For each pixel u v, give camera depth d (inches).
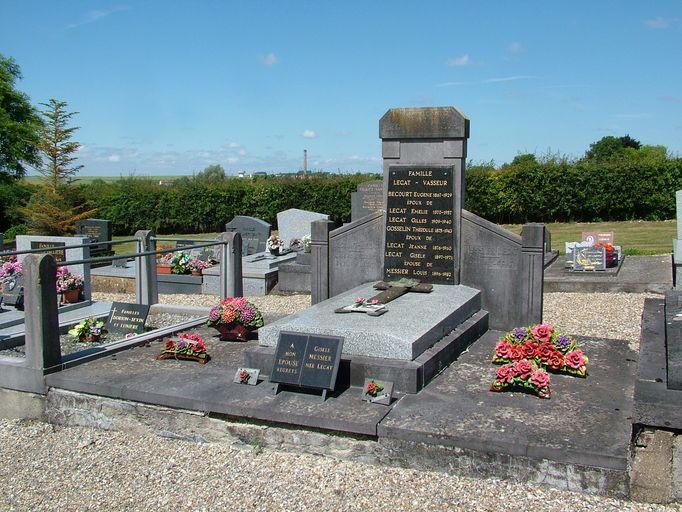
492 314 333.1
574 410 206.5
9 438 234.7
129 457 212.1
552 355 249.0
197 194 1337.4
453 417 201.5
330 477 190.2
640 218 1163.3
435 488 180.1
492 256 330.0
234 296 374.3
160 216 1347.2
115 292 573.9
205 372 256.5
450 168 334.3
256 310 313.9
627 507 167.9
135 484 191.9
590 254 557.3
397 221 347.3
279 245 625.9
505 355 259.1
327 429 203.0
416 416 202.7
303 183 1295.5
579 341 301.4
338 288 366.9
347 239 361.7
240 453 210.2
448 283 338.0
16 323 352.2
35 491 189.6
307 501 176.7
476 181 1216.8
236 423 216.5
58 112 983.0
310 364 226.5
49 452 219.6
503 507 168.4
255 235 727.7
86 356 274.7
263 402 217.8
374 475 190.1
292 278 548.7
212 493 183.8
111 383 240.4
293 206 1301.7
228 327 312.8
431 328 252.7
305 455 206.2
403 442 193.2
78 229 834.2
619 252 598.9
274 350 249.9
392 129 342.6
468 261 335.6
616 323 390.0
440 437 187.9
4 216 1379.2
